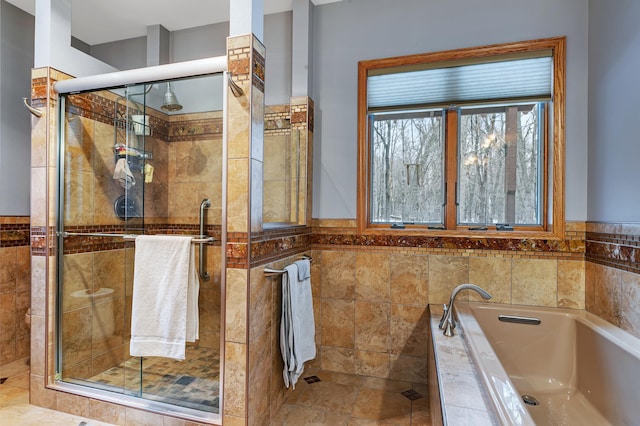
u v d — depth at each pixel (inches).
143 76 72.0
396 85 97.5
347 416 76.4
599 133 77.4
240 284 64.4
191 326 68.7
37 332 78.2
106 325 79.4
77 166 81.2
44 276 77.7
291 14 105.7
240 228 64.6
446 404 43.7
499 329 83.9
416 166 99.9
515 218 92.7
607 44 74.4
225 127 65.8
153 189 78.4
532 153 91.7
